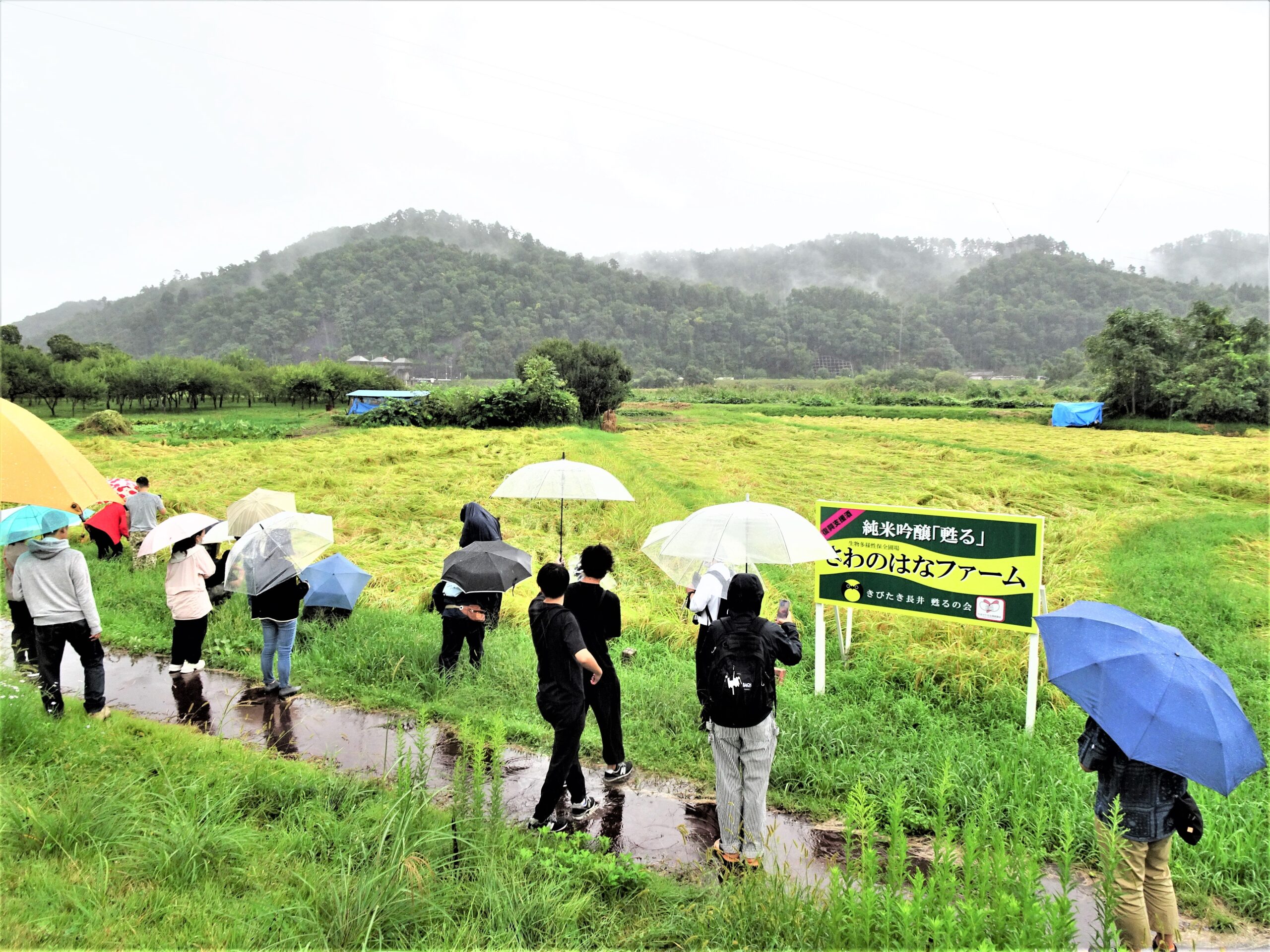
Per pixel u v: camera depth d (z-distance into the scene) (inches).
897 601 250.2
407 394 1758.1
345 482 706.2
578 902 135.5
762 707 153.3
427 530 540.4
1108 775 131.8
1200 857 162.4
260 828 159.9
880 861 157.8
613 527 523.5
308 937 121.7
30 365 2044.8
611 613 188.7
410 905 128.3
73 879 132.5
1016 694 249.6
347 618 307.6
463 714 231.6
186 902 128.3
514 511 591.5
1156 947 130.6
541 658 171.9
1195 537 522.9
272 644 246.2
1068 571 414.9
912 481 789.2
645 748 213.2
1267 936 140.5
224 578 316.5
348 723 226.5
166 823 149.8
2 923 118.1
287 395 2517.2
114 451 978.7
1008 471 864.3
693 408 2076.8
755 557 182.5
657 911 138.9
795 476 816.3
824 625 258.8
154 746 191.6
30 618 233.6
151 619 322.0
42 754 180.2
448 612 255.1
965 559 239.0
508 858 148.3
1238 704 124.0
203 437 1220.5
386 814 148.9
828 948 118.4
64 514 206.5
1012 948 110.2
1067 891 123.0
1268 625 349.1
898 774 193.8
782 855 164.4
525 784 193.2
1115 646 131.1
